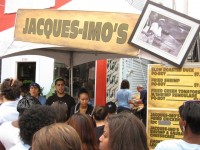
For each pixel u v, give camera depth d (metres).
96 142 3.44
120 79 13.25
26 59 11.83
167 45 4.30
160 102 4.44
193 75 4.32
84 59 7.89
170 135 4.40
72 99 7.28
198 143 2.62
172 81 4.39
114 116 2.26
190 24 4.27
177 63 4.29
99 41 4.45
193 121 2.60
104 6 4.65
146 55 4.36
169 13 4.31
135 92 16.17
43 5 4.96
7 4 5.14
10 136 3.20
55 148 1.60
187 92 4.34
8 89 4.23
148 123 4.48
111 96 11.85
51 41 4.59
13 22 5.05
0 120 4.06
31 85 7.59
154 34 4.32
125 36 4.39
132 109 9.53
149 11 4.34
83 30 4.49
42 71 11.76
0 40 4.96
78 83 11.38
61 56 7.78
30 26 4.68
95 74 10.40
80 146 1.69
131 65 15.30
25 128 2.55
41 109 2.62
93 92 11.18
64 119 3.89
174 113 4.38
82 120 3.40
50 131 1.66
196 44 5.49
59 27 4.57
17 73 11.94
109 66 11.53
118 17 4.42
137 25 4.34
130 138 2.14
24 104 3.85
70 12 4.55
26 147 2.56
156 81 4.45
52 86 10.68
